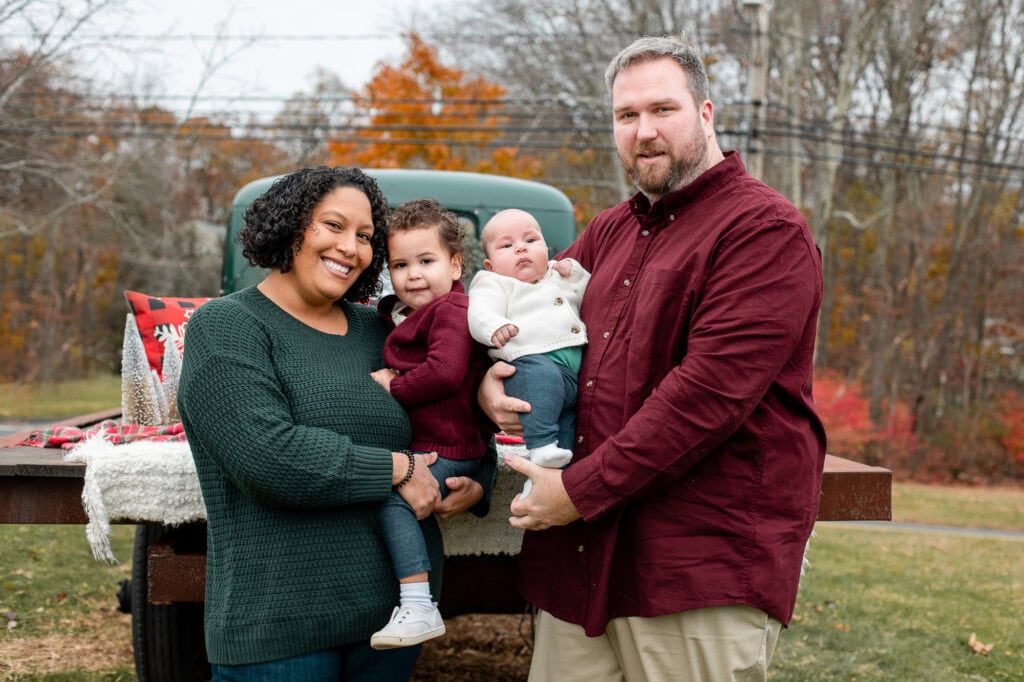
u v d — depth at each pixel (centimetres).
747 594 228
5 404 2691
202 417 218
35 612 506
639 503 237
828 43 2564
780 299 224
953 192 2442
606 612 238
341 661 236
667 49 247
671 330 237
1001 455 2147
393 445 243
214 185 3538
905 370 2331
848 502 298
